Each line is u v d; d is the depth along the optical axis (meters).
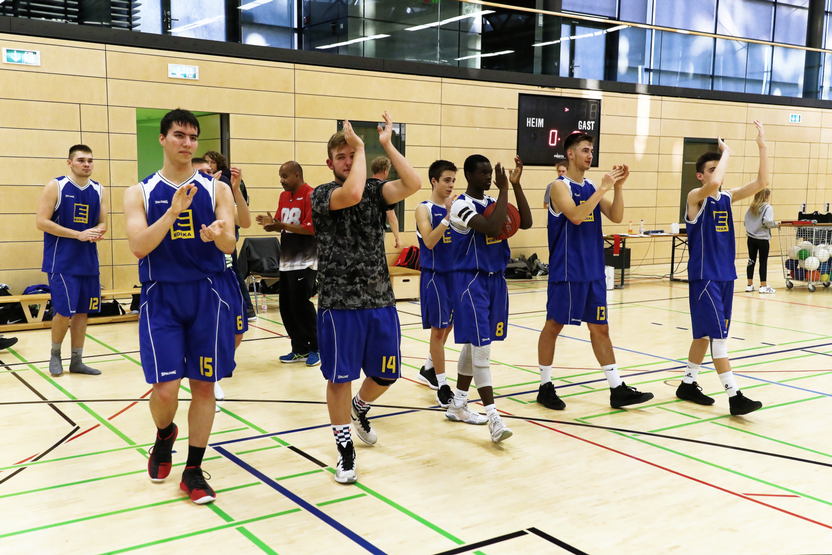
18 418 3.84
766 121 13.35
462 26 10.30
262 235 8.93
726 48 12.73
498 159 10.75
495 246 3.54
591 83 11.38
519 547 2.38
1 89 7.34
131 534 2.46
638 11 13.78
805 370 5.08
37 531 2.48
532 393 4.42
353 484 2.94
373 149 9.80
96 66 7.80
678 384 4.67
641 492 2.87
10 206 7.50
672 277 10.54
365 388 3.22
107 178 7.99
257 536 2.45
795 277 9.58
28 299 6.50
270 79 8.86
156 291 2.63
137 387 4.51
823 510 2.70
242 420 3.83
